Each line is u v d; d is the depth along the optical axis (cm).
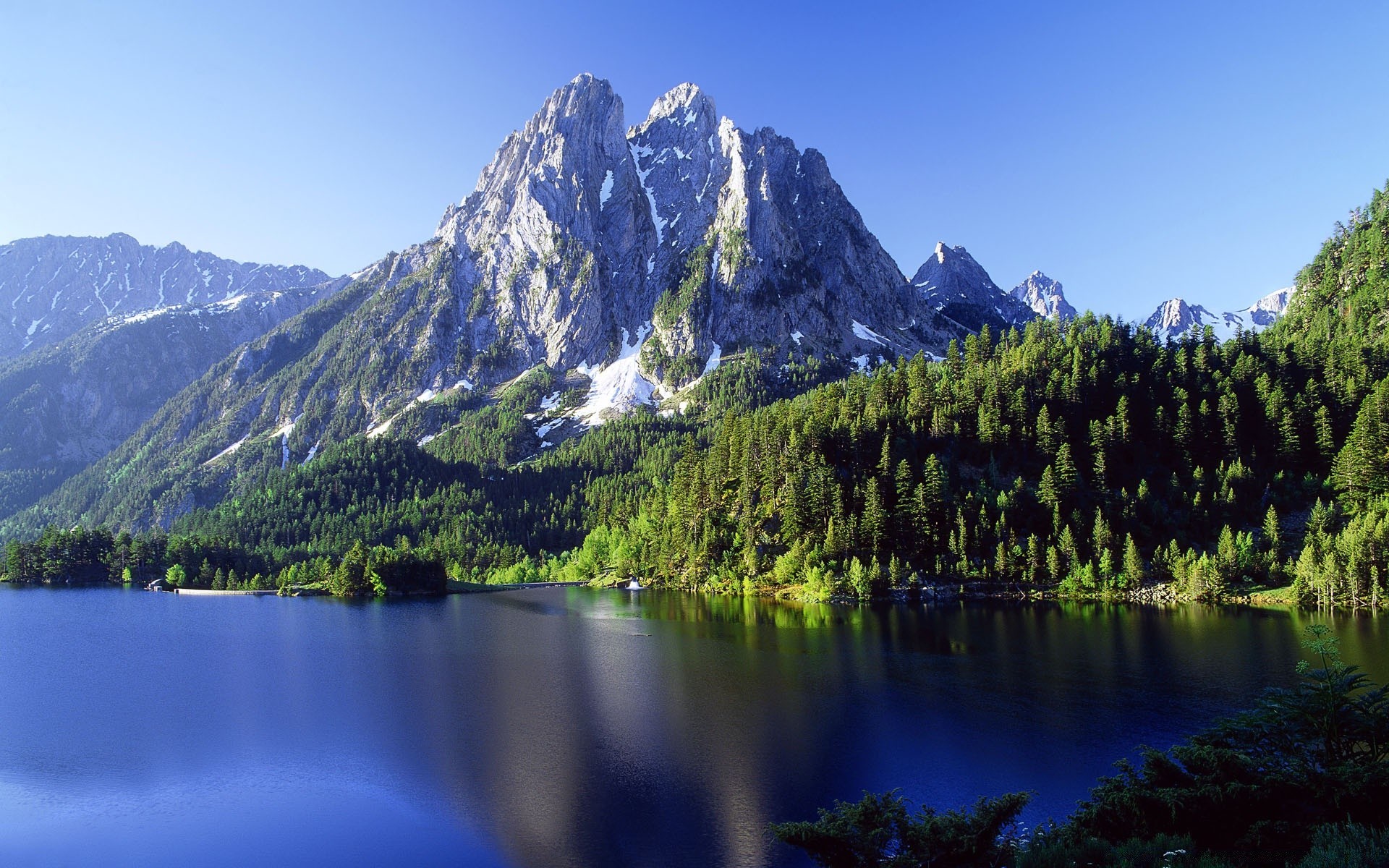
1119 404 18138
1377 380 18388
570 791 5928
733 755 6612
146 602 18638
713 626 13412
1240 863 3250
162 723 7750
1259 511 16388
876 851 3681
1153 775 3891
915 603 15238
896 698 8262
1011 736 6975
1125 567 15275
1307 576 13738
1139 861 3266
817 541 17038
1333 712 3794
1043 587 15638
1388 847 2906
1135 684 8731
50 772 6506
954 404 19525
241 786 6172
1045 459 18012
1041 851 3412
